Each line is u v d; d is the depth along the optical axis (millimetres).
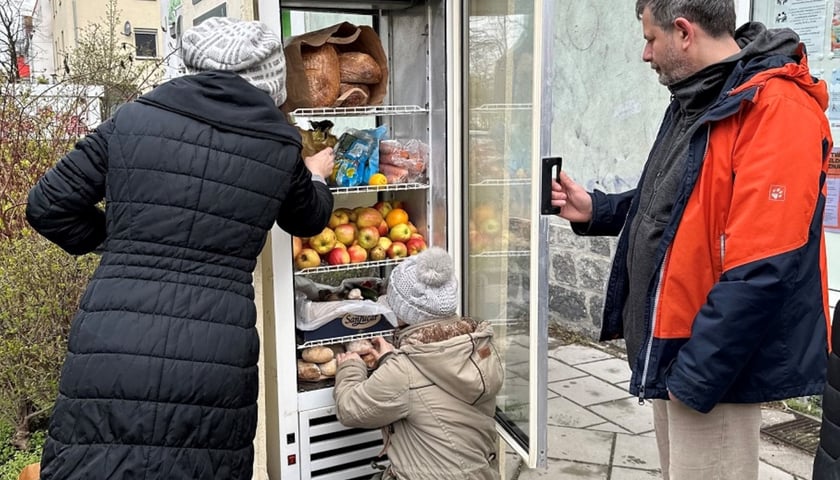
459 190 2676
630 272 2084
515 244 2412
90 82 4766
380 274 3268
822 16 3371
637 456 3217
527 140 2273
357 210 2766
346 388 2387
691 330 1858
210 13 2697
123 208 1792
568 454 3242
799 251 1708
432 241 2781
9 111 3840
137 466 1732
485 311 2672
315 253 2607
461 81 2600
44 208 1852
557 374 4215
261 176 1841
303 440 2582
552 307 5133
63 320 2992
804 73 1793
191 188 1779
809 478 2965
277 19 2318
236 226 1822
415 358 2213
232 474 1861
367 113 2604
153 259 1780
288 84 2502
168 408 1742
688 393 1777
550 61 2090
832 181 3422
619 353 4543
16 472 2857
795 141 1702
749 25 2008
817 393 1858
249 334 1858
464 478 2217
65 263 2996
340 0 2789
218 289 1810
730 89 1800
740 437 1921
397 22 2914
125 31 14289
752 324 1708
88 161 1838
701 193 1825
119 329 1740
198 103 1828
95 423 1736
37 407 3164
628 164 4434
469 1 2553
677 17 1854
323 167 2262
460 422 2223
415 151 2797
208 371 1770
